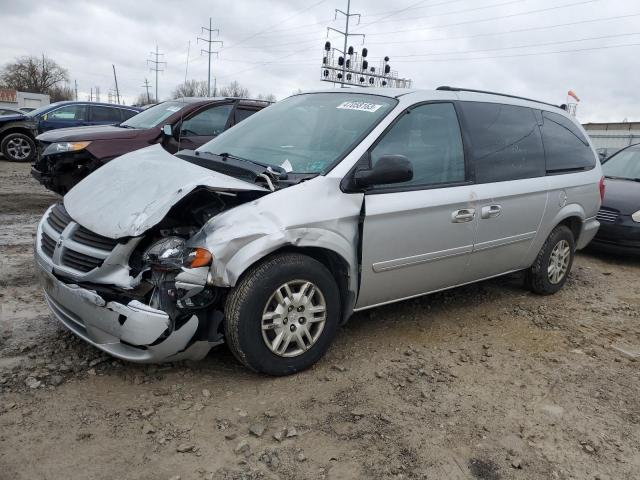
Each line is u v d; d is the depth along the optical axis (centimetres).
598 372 382
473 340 421
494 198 429
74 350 349
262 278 310
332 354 376
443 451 280
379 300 383
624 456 288
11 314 400
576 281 617
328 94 440
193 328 299
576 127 560
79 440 266
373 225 353
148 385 317
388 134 373
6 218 728
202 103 768
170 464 254
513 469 271
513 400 336
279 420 294
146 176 344
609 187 768
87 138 683
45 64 8900
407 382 346
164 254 296
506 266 477
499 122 457
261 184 326
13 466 244
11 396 296
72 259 317
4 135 1363
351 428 292
